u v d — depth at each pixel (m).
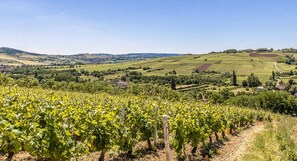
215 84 101.75
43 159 8.30
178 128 11.20
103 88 50.81
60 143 6.50
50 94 8.20
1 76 22.73
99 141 8.74
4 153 8.49
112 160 9.75
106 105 12.66
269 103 66.50
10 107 7.40
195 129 12.16
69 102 12.68
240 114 23.78
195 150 12.58
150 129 11.71
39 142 6.09
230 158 12.05
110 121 9.23
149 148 11.84
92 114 9.09
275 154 12.84
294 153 12.02
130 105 12.10
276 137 16.86
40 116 6.46
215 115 16.02
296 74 117.00
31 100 8.02
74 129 8.44
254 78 100.31
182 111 14.15
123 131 10.02
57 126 6.61
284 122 27.61
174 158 11.08
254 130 22.97
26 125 5.96
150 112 13.09
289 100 65.69
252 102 67.06
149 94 18.00
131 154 10.70
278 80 107.19
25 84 34.16
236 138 17.81
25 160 8.30
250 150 13.66
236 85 101.25
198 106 15.69
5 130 5.40
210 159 11.66
